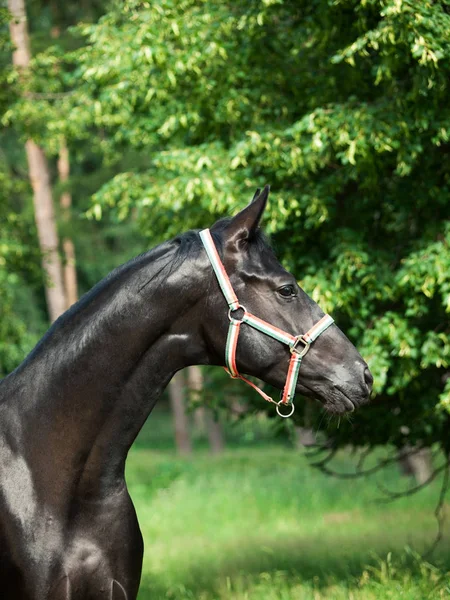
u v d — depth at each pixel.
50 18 24.20
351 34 8.48
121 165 25.62
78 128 14.21
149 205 10.08
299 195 8.59
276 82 9.45
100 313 4.59
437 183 8.66
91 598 4.46
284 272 4.57
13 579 4.35
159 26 8.70
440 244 7.86
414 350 7.95
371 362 7.99
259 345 4.51
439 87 7.58
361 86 8.90
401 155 7.89
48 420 4.52
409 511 17.92
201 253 4.58
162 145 11.11
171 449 38.34
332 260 8.84
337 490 20.95
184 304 4.57
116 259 30.92
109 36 9.88
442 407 7.95
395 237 9.35
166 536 15.95
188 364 4.70
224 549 13.86
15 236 15.55
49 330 4.75
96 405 4.50
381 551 11.88
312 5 8.59
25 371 4.70
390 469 24.20
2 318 16.06
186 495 20.69
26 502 4.40
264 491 20.52
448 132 7.75
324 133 7.89
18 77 13.51
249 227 4.57
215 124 9.88
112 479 4.57
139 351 4.54
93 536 4.47
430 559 10.82
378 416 9.51
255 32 8.99
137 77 9.64
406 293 8.38
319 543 13.95
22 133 14.74
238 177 8.84
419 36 7.02
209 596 9.52
